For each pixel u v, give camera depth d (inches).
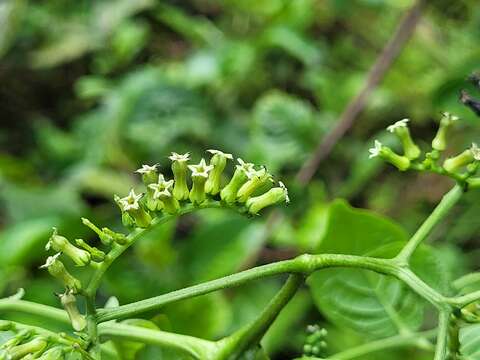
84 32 24.1
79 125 21.8
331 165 18.6
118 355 8.7
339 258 7.4
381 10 21.5
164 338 7.8
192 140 20.4
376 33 21.8
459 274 15.3
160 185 7.5
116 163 20.4
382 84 19.5
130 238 7.5
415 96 19.3
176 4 25.0
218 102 20.8
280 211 15.1
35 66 23.7
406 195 18.3
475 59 13.9
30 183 20.8
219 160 7.6
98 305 14.2
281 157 17.3
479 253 16.4
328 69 21.6
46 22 24.4
